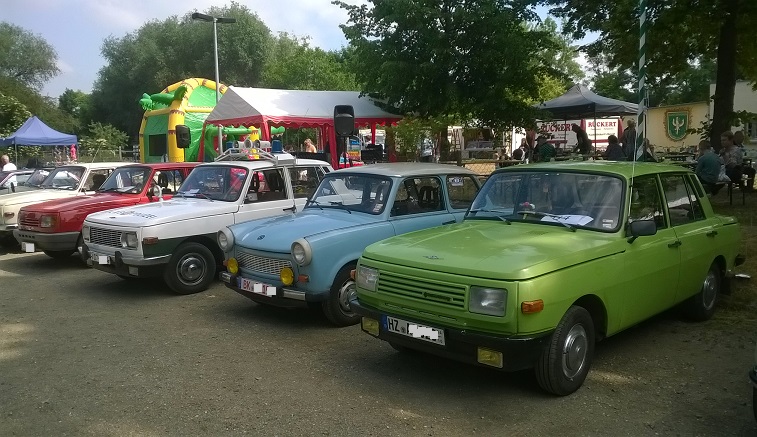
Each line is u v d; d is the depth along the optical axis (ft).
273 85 148.66
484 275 14.26
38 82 175.52
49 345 20.39
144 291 28.02
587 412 14.56
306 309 24.47
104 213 28.32
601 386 16.06
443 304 14.80
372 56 55.72
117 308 25.07
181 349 19.75
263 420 14.46
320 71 139.44
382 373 17.38
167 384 16.80
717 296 21.91
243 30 159.33
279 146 35.17
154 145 81.92
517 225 18.12
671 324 21.18
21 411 15.21
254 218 28.94
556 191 18.43
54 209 32.40
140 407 15.33
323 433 13.74
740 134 46.01
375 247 17.30
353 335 21.03
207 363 18.42
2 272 32.96
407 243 17.11
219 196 29.32
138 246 25.64
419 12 52.06
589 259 15.38
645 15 29.04
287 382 16.81
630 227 16.60
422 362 18.24
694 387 15.98
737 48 52.06
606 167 18.63
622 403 15.03
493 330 14.17
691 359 17.95
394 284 15.88
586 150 56.49
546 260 14.53
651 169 19.02
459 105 52.90
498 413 14.60
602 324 16.20
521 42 51.57
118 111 168.96
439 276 14.90
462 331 14.46
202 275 27.45
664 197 19.07
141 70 161.48
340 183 25.31
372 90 58.03
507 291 13.88
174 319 23.32
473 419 14.32
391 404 15.25
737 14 44.93
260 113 52.01
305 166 31.35
